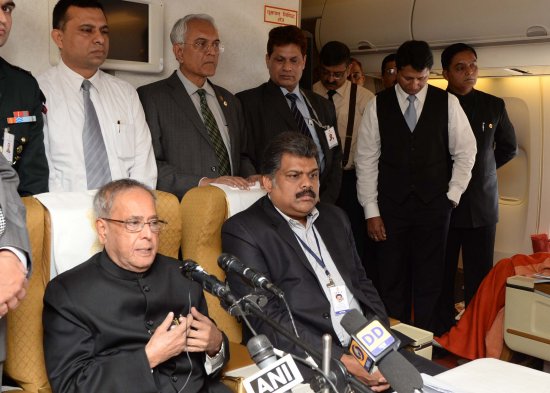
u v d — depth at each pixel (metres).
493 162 5.02
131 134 3.48
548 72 5.21
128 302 2.36
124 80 3.89
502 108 5.04
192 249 3.05
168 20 4.19
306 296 2.86
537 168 5.58
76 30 3.26
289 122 4.23
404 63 4.41
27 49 3.54
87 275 2.36
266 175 2.99
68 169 3.25
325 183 4.47
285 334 1.72
